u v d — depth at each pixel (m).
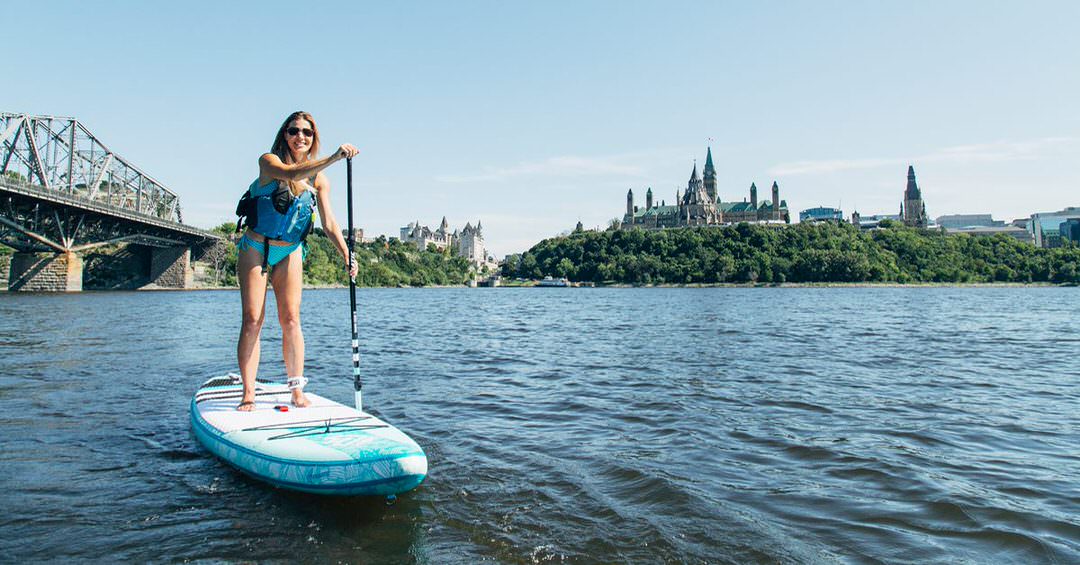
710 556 3.88
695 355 14.80
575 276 187.38
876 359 14.23
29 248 67.31
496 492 4.97
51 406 7.79
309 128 6.14
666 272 167.25
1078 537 4.24
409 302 62.09
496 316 34.25
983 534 4.27
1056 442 6.80
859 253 158.75
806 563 3.80
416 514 4.50
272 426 5.54
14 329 19.50
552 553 3.89
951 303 56.78
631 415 8.00
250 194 6.03
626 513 4.56
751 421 7.70
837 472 5.64
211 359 12.80
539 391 9.73
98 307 36.62
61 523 4.25
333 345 16.73
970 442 6.76
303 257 6.42
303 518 4.42
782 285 152.88
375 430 5.38
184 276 97.44
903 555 3.95
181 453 5.91
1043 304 53.84
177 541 4.01
